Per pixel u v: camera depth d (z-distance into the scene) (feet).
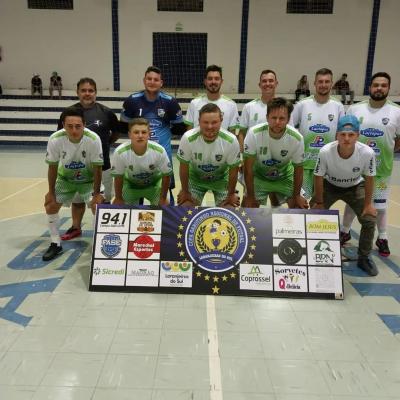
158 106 13.61
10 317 8.74
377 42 42.78
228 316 8.93
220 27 43.06
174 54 43.93
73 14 42.68
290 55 43.52
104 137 13.32
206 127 10.10
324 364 7.34
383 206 12.35
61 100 41.57
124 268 10.06
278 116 10.21
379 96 11.69
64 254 12.36
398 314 9.20
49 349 7.60
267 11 42.37
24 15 42.60
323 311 9.27
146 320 8.68
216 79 13.33
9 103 41.22
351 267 11.84
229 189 11.36
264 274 9.95
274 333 8.30
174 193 20.65
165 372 7.00
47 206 11.76
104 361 7.27
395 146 12.38
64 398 6.35
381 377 7.02
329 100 12.99
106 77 44.52
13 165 28.63
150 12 42.78
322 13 42.22
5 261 11.80
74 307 9.20
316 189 11.19
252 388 6.66
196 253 10.09
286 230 10.19
